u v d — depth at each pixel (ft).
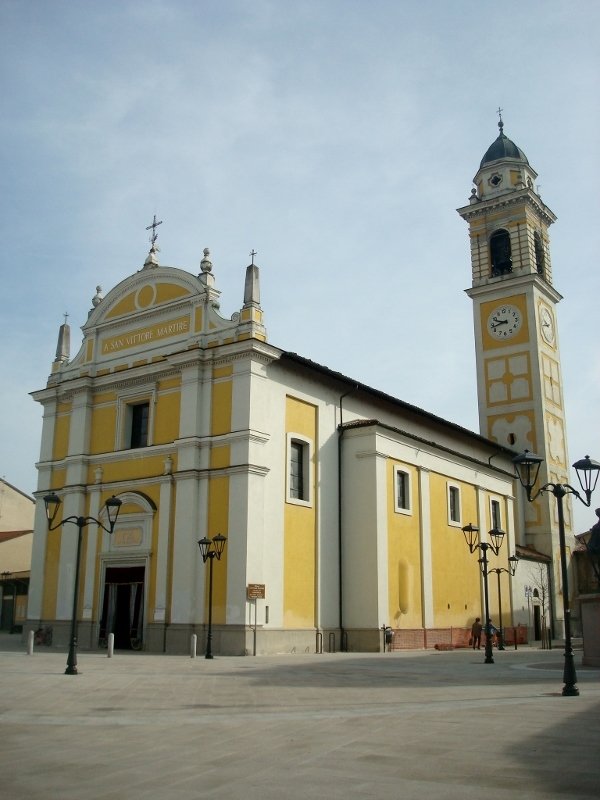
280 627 100.32
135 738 34.58
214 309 109.40
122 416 116.47
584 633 78.95
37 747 32.53
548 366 192.03
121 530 110.01
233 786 25.41
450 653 110.93
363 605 111.14
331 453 115.96
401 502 123.24
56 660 82.58
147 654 95.96
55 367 127.44
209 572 98.53
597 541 77.56
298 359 107.86
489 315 195.62
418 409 135.13
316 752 31.04
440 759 29.53
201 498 102.12
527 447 183.73
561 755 30.19
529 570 164.76
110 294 122.52
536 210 200.03
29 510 204.33
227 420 102.94
